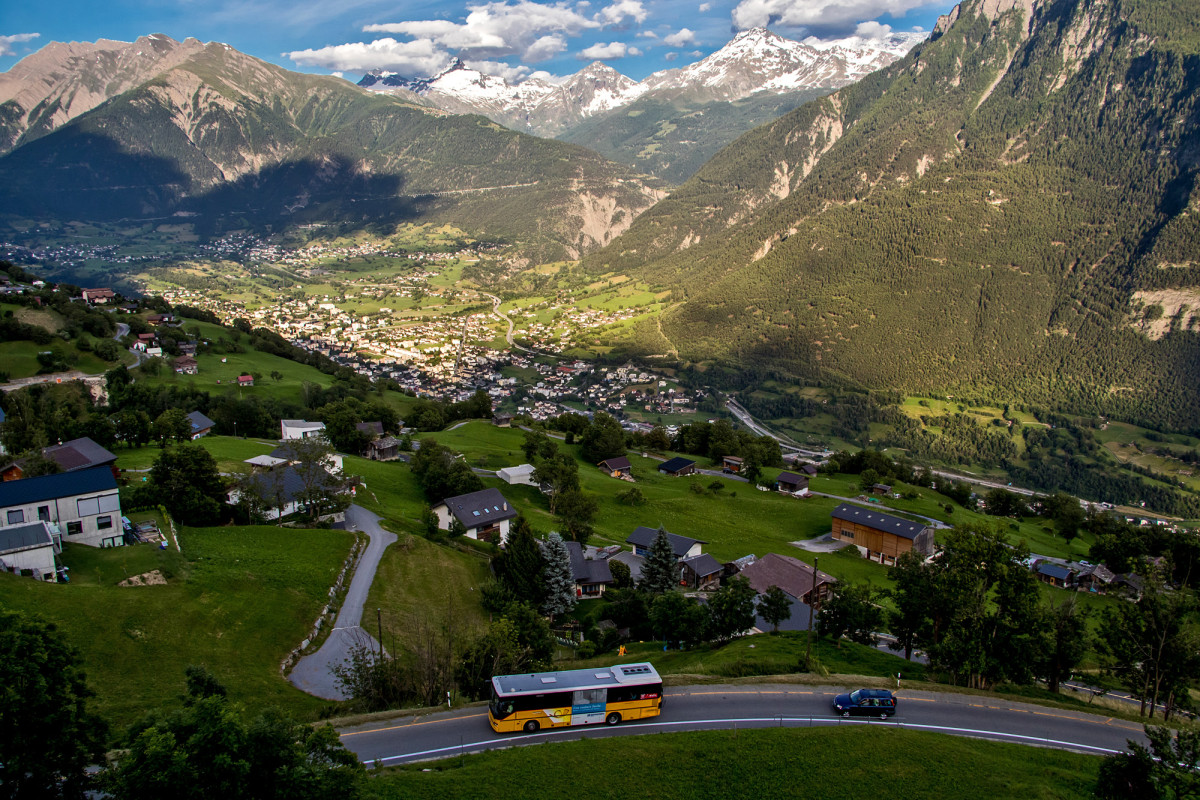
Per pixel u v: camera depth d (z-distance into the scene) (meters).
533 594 87.56
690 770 45.66
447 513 117.12
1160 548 149.00
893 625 76.62
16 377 177.50
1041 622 66.06
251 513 96.19
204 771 31.56
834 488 184.50
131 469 109.19
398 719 51.97
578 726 51.44
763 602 84.06
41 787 35.28
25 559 64.06
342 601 78.12
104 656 56.12
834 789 44.75
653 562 99.19
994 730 55.97
